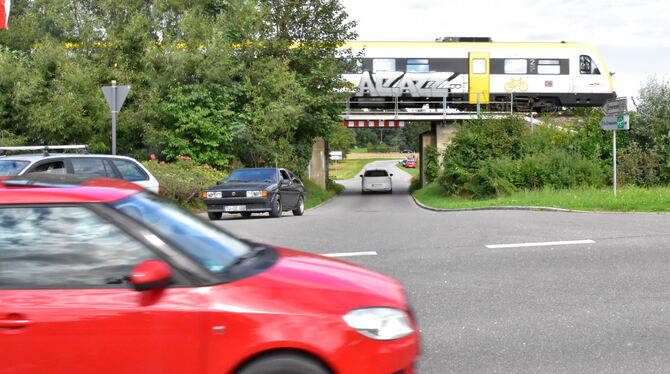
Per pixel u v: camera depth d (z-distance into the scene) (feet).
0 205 11.85
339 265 13.93
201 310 11.14
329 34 106.73
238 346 11.08
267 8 102.27
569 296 23.84
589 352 17.62
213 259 12.48
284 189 62.85
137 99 92.27
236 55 97.71
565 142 91.81
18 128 84.74
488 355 17.47
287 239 40.04
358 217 57.16
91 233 11.80
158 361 11.05
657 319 20.68
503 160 89.56
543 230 41.73
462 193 98.27
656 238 36.68
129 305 11.13
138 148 96.37
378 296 12.17
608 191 71.67
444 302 23.22
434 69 122.72
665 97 86.53
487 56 122.62
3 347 10.91
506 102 118.93
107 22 97.45
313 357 11.30
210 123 88.99
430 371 16.29
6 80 81.35
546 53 122.52
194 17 97.40
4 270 11.58
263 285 11.73
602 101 122.93
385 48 123.13
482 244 36.06
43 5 99.25
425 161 141.08
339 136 276.41
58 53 84.99
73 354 10.98
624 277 26.84
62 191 12.20
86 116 83.56
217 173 85.51
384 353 11.54
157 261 11.27
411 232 42.68
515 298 23.65
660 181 81.15
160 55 90.58
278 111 92.38
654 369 16.25
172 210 13.56
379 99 124.67
